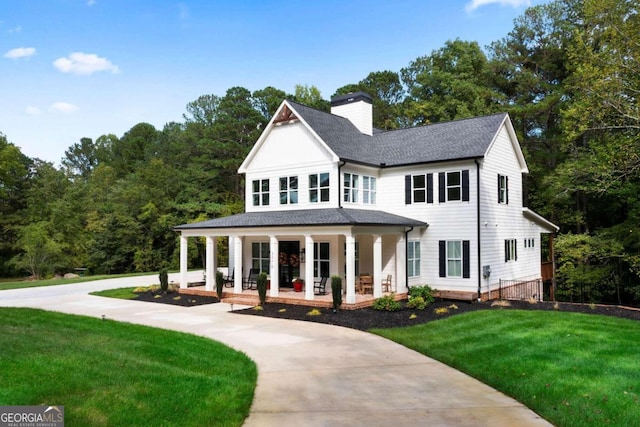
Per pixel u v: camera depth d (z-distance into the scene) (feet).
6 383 23.13
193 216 152.15
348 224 58.95
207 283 75.31
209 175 153.99
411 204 75.36
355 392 27.40
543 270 94.73
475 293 67.26
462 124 80.28
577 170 84.74
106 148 296.71
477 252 68.18
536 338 39.55
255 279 81.35
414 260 72.74
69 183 182.91
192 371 30.09
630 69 65.31
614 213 105.91
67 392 23.00
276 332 46.62
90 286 92.94
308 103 176.96
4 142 150.92
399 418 23.06
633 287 89.35
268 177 81.00
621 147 69.87
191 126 173.47
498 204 74.95
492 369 31.35
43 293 82.69
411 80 171.32
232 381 28.35
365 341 42.29
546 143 114.83
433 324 48.96
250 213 81.10
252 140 160.45
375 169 78.69
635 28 63.41
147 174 157.79
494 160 74.23
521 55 120.37
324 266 74.43
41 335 37.45
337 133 79.51
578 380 28.14
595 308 56.59
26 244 143.64
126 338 38.86
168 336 41.14
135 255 149.38
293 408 24.57
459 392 27.37
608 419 22.39
